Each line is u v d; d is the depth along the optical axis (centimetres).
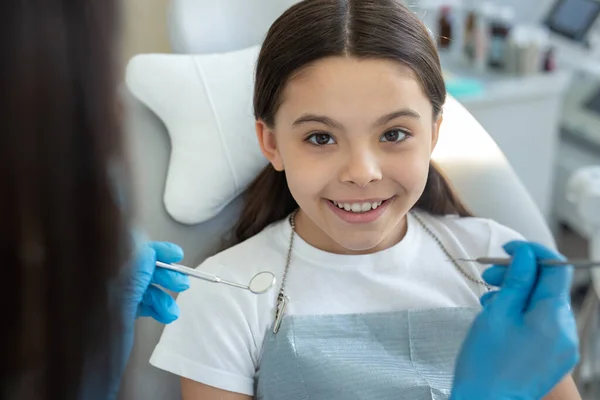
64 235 36
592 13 202
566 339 65
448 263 94
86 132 36
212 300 88
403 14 81
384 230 83
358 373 84
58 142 35
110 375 44
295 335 87
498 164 110
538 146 188
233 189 109
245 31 117
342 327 88
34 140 34
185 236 109
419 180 81
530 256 70
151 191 108
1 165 34
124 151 39
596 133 191
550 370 66
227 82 111
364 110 76
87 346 40
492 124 181
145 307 79
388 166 79
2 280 36
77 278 38
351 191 79
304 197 82
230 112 109
